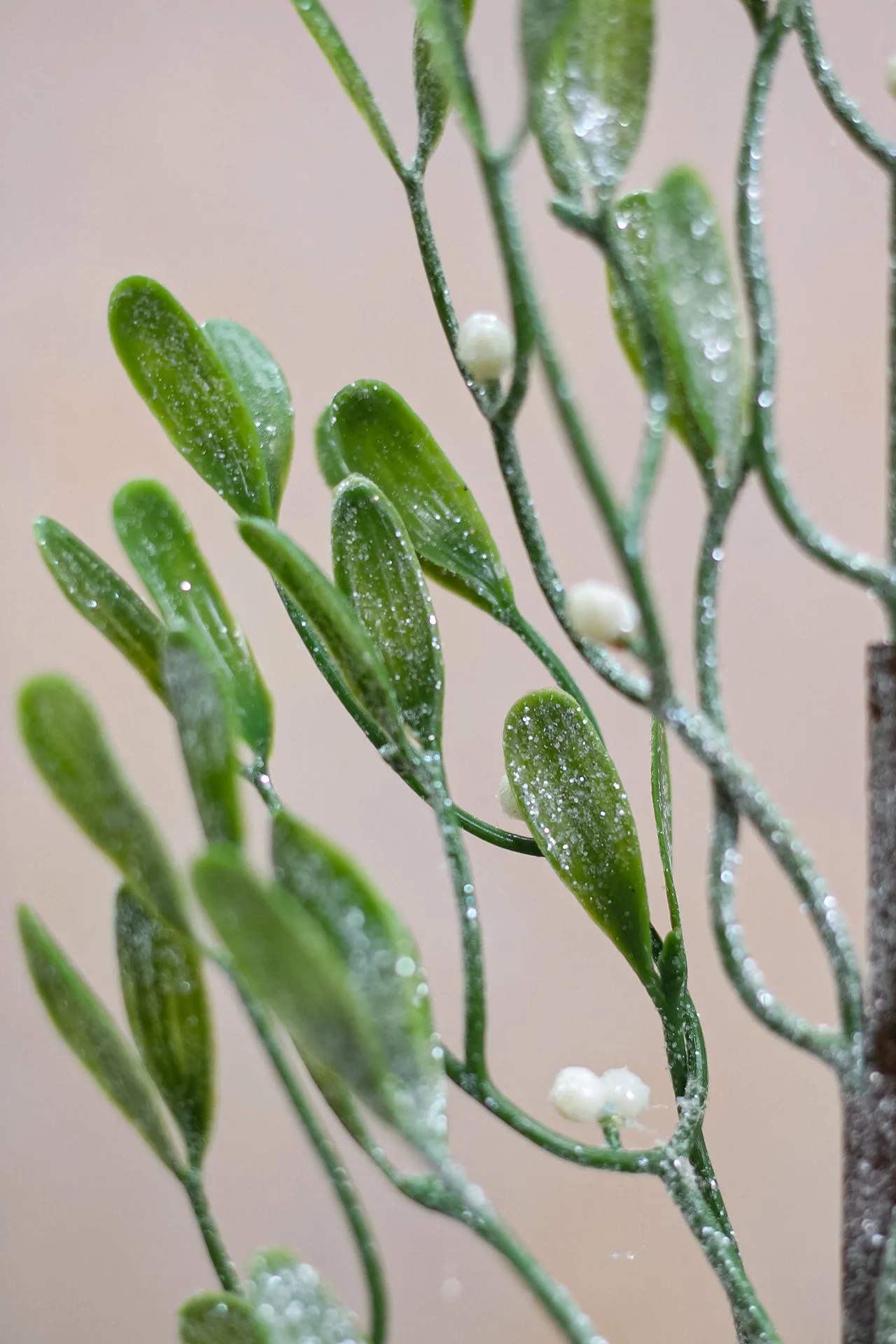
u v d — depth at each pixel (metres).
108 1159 1.42
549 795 0.61
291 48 1.38
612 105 0.56
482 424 1.33
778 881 1.29
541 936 1.32
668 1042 0.61
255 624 1.37
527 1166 1.28
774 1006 0.57
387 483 0.62
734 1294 0.59
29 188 1.39
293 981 0.53
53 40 1.38
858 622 1.32
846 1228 0.57
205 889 0.53
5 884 1.42
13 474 1.40
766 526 1.32
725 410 0.57
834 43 1.23
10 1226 1.41
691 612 1.30
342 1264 1.32
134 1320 1.39
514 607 0.62
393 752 0.59
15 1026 1.42
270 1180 1.34
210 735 0.55
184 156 1.38
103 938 1.42
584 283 1.29
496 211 0.55
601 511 0.55
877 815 0.57
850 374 1.27
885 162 0.58
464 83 0.55
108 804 0.55
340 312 1.36
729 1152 1.29
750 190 0.57
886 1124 0.56
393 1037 0.54
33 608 1.41
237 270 1.37
